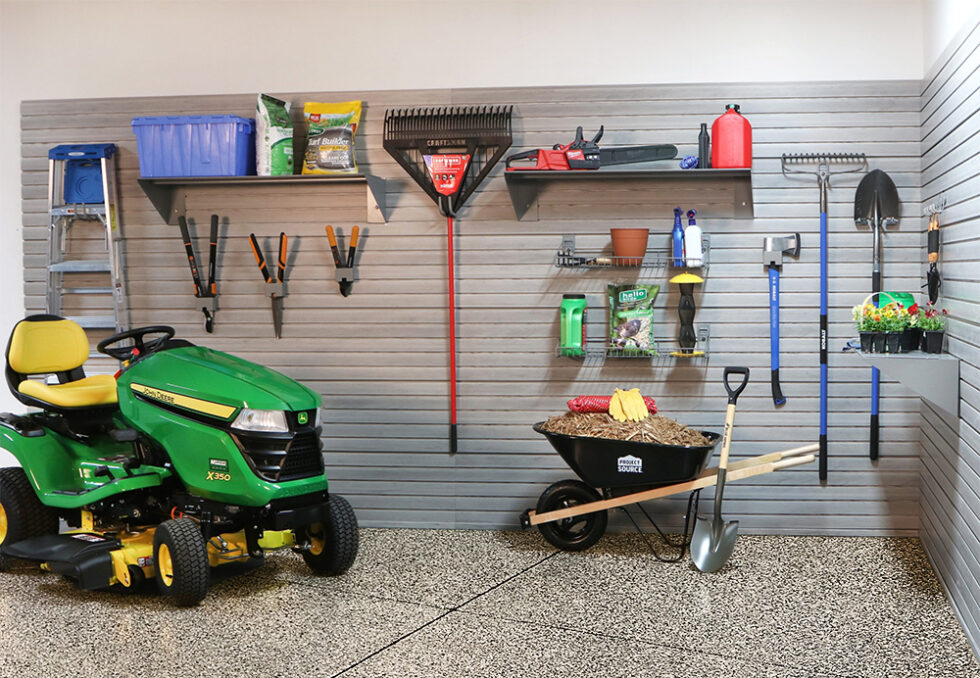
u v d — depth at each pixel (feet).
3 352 16.40
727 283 15.03
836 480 15.06
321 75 15.49
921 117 14.46
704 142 14.34
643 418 13.80
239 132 14.93
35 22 15.94
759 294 14.99
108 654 10.50
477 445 15.65
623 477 13.43
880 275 14.49
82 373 14.30
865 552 14.17
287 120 15.21
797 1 14.67
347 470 15.94
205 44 15.65
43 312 16.28
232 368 12.73
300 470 12.28
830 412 15.02
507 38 15.15
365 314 15.74
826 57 14.66
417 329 15.66
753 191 14.90
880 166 14.65
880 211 14.42
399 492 15.87
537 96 15.14
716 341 15.10
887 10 14.52
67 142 16.01
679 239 14.55
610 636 10.93
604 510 14.19
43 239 16.20
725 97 14.85
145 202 15.97
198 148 14.93
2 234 16.26
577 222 15.23
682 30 14.87
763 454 15.15
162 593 12.07
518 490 15.64
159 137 14.97
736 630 11.09
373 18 15.34
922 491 14.51
